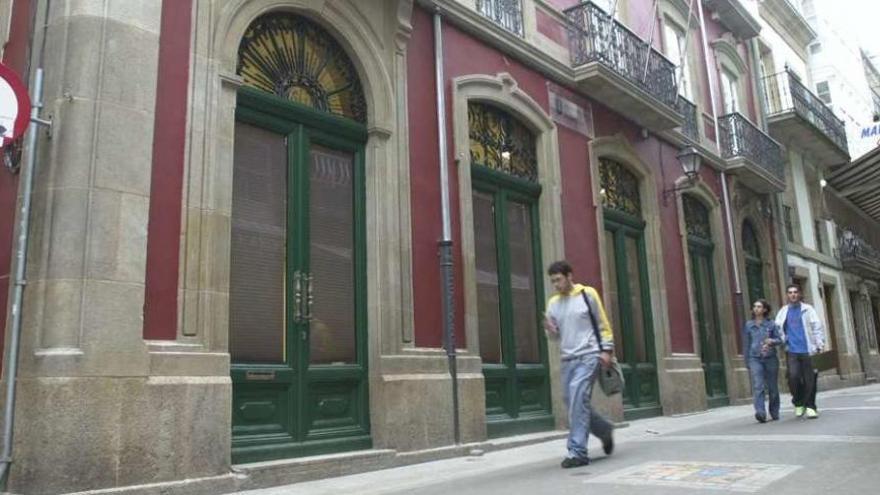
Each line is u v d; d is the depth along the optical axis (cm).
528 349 950
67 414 466
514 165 985
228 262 591
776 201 1866
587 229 1073
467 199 852
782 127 1978
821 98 2511
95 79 523
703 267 1470
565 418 937
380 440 696
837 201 2486
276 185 678
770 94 2008
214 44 610
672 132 1362
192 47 593
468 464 677
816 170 2262
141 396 501
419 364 741
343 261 729
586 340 598
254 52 680
